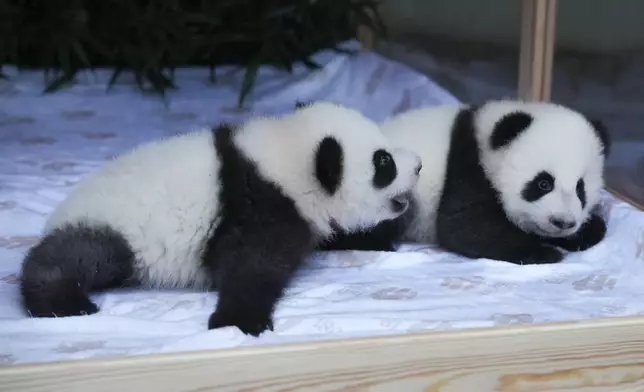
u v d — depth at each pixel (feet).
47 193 8.27
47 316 5.81
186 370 4.35
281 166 6.28
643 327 4.81
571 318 5.74
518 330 4.69
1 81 12.79
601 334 4.77
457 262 7.07
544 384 4.79
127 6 13.23
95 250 5.92
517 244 7.16
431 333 4.64
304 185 6.31
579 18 9.62
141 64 12.90
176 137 6.87
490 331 4.67
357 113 6.86
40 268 5.87
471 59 12.12
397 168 6.61
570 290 6.42
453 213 7.22
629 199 8.28
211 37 13.56
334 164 6.21
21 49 13.44
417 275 6.73
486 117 7.39
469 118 7.47
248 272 5.95
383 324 5.65
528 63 10.14
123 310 5.91
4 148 10.06
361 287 6.39
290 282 6.47
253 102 12.49
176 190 6.08
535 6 9.87
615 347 4.81
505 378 4.74
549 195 6.85
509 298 6.21
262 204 6.17
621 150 8.95
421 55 14.21
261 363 4.42
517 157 6.96
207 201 6.08
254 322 5.60
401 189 6.66
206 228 6.10
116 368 4.27
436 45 13.47
